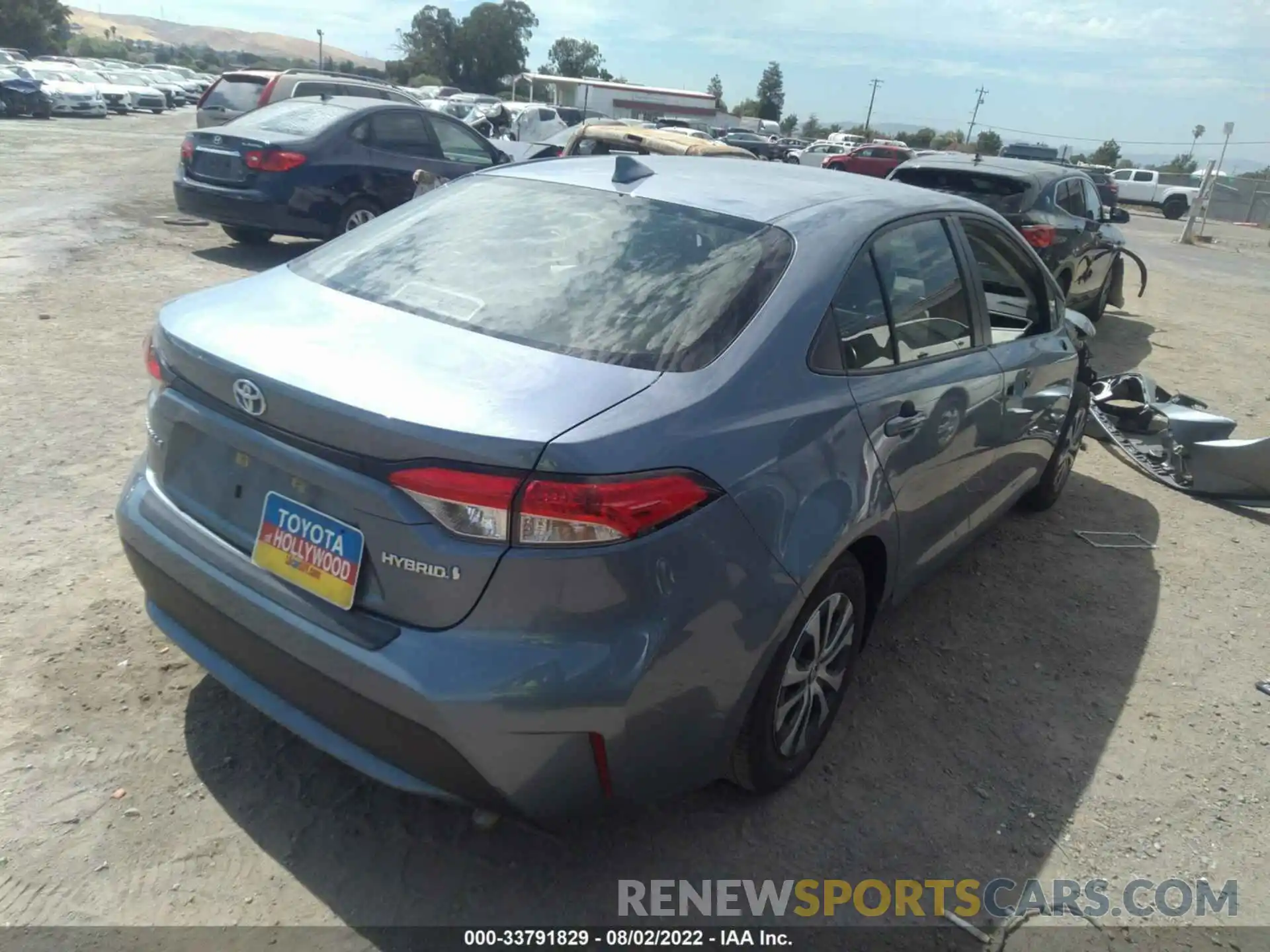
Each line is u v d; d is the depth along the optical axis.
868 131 90.62
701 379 2.33
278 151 8.98
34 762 2.66
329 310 2.56
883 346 2.94
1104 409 6.82
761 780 2.72
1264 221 39.47
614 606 2.06
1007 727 3.32
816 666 2.80
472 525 2.00
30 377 5.50
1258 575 4.69
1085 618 4.12
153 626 3.29
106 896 2.29
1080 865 2.73
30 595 3.39
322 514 2.20
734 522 2.25
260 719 2.91
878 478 2.80
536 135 26.66
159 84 47.56
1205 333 11.24
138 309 7.22
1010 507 4.39
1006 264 3.98
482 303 2.56
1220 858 2.80
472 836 2.59
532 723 2.04
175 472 2.58
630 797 2.26
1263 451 5.39
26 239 9.34
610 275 2.64
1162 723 3.43
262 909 2.30
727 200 2.97
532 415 2.07
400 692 2.05
